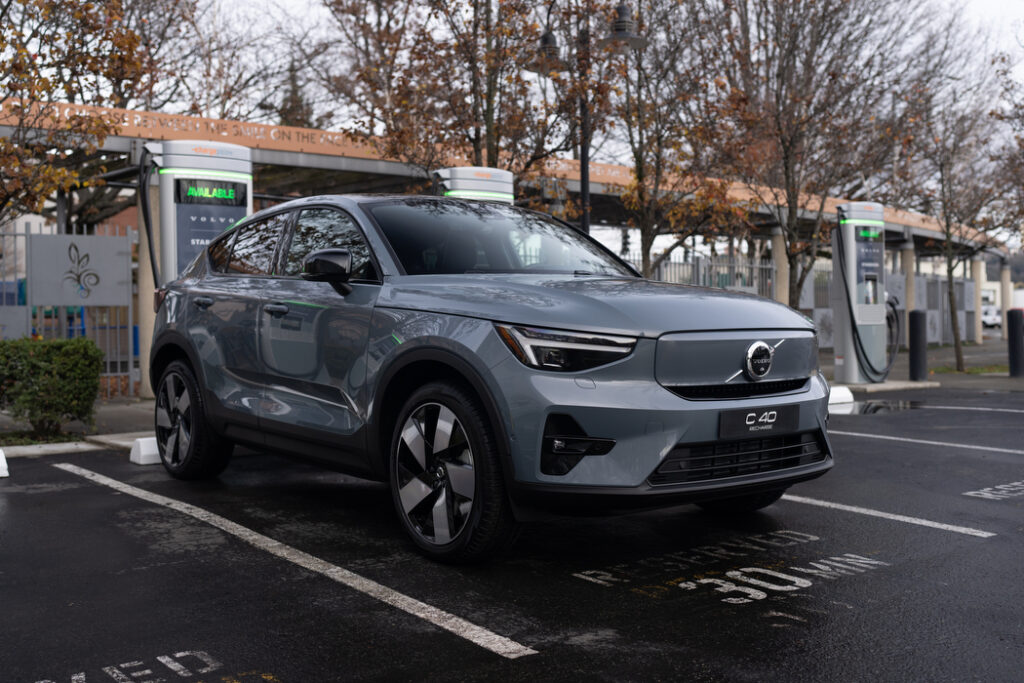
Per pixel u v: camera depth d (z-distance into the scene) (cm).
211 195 939
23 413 800
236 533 481
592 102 1230
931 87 1859
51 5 848
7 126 1069
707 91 1343
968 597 382
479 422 398
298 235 542
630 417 376
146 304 1238
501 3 1231
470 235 507
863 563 433
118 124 1056
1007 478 648
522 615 358
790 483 430
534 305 398
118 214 2014
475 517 399
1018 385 1495
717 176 1387
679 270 1812
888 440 839
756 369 413
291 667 306
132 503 554
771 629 343
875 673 302
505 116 1303
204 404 587
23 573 411
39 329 1166
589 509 377
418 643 328
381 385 443
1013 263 3981
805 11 1350
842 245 1460
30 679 296
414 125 1352
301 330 500
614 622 350
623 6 1176
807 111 1410
